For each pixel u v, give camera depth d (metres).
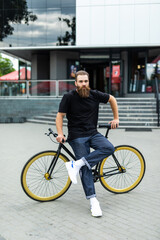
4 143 8.32
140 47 17.75
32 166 3.62
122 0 16.81
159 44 16.69
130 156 4.00
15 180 4.66
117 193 3.94
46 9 17.73
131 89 18.14
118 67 18.28
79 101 3.44
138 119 11.98
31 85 15.84
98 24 17.17
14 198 3.84
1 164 5.79
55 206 3.54
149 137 9.12
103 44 17.22
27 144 8.12
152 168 5.33
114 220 3.10
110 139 8.73
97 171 3.81
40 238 2.72
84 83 3.39
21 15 18.02
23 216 3.24
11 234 2.81
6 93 15.98
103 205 3.53
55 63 19.05
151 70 17.78
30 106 15.60
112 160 3.88
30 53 20.50
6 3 18.05
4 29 18.19
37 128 12.07
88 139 3.47
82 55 18.64
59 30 17.70
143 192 4.01
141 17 16.73
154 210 3.37
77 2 17.28
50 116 14.73
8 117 15.30
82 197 3.84
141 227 2.93
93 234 2.79
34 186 3.66
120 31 16.98
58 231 2.86
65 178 3.79
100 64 18.73
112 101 3.61
